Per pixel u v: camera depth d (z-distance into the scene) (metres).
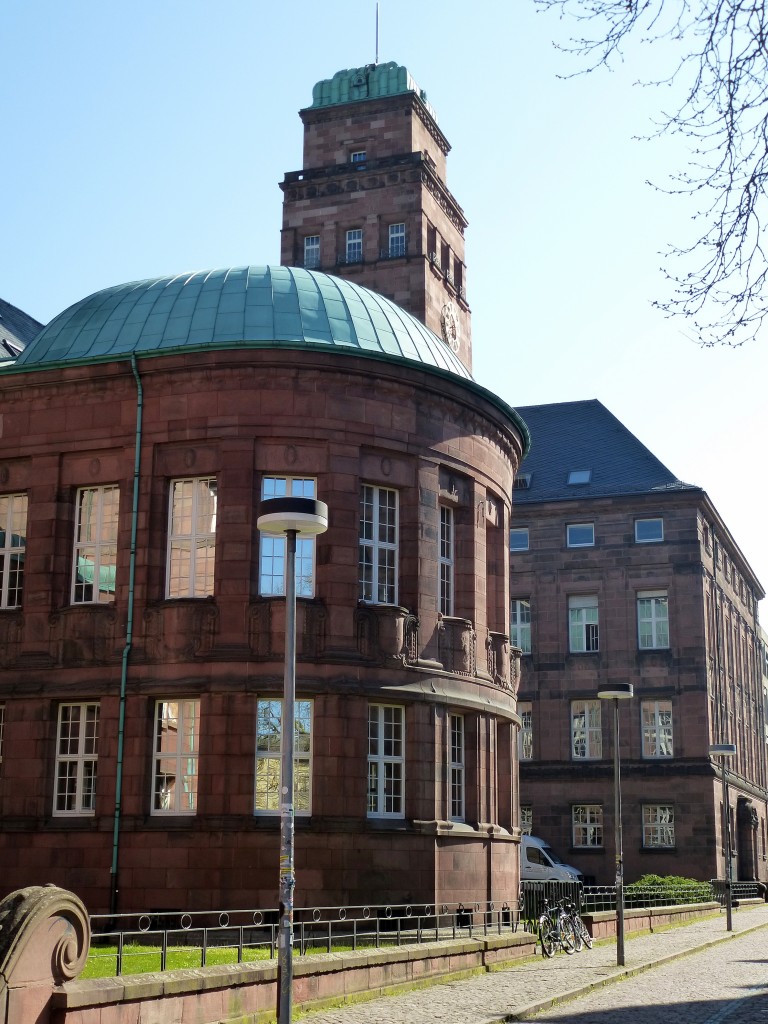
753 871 66.69
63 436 30.84
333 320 32.62
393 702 30.14
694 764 58.47
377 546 30.97
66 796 29.56
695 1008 20.44
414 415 31.52
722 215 10.38
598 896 38.09
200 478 30.14
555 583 62.09
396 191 56.62
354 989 20.30
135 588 29.58
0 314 49.75
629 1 9.77
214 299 32.69
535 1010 19.67
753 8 9.62
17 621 30.58
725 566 69.19
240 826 28.00
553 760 60.44
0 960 12.49
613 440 65.94
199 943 26.09
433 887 29.73
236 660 28.70
